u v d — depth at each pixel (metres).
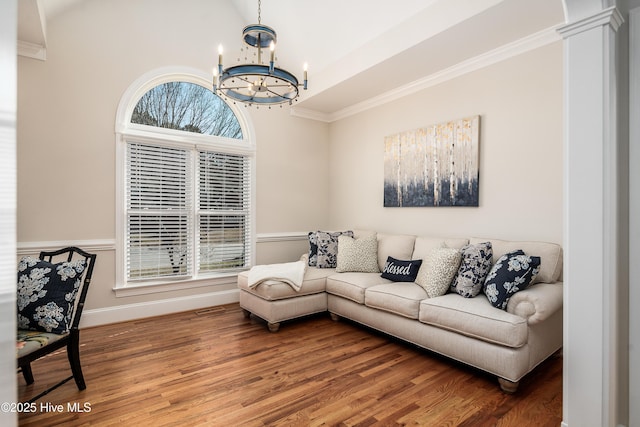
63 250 2.47
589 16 1.64
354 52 3.76
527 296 2.24
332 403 2.09
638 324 1.71
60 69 3.27
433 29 2.92
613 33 1.66
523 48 2.99
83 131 3.38
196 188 4.09
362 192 4.71
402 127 4.13
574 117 1.71
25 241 3.11
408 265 3.31
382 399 2.13
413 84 3.95
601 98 1.62
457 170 3.48
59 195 3.27
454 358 2.50
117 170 3.55
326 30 3.78
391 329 2.98
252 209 4.53
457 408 2.03
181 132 4.01
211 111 4.30
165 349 2.90
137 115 3.78
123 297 3.62
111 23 3.54
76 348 2.21
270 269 3.59
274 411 2.00
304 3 3.65
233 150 4.36
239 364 2.62
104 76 3.50
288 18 3.95
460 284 2.70
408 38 3.14
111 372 2.48
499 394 2.19
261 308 3.43
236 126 4.52
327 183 5.29
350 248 3.88
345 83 4.00
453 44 3.06
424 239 3.53
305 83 2.64
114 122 3.54
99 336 3.19
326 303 3.73
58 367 2.57
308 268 4.04
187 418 1.93
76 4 3.35
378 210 4.46
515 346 2.14
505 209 3.13
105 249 3.50
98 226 3.46
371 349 2.91
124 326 3.47
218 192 4.29
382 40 3.42
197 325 3.52
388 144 4.24
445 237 3.64
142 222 3.74
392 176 4.20
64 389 2.24
